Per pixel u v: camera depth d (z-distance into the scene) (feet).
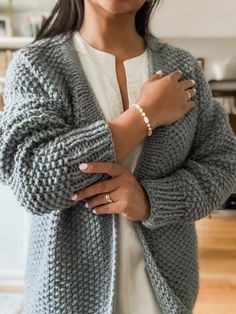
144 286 2.15
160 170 2.14
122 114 2.03
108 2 2.06
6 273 7.08
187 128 2.20
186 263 2.29
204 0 8.67
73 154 1.80
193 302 2.35
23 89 2.03
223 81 9.31
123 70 2.30
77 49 2.27
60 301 2.01
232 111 9.31
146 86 2.12
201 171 2.20
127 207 1.95
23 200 1.82
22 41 9.07
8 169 1.85
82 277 2.03
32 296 2.14
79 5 2.32
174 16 8.82
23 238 6.96
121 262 2.12
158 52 2.41
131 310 2.13
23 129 1.82
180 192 2.09
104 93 2.20
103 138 1.88
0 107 7.77
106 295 2.04
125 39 2.33
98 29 2.27
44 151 1.80
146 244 2.13
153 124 2.02
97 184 1.91
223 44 9.80
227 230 8.49
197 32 8.98
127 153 2.01
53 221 2.02
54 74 2.06
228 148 2.34
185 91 2.18
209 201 2.16
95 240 2.03
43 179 1.78
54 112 1.95
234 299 6.35
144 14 2.46
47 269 2.03
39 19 9.29
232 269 7.14
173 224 2.25
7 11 9.55
